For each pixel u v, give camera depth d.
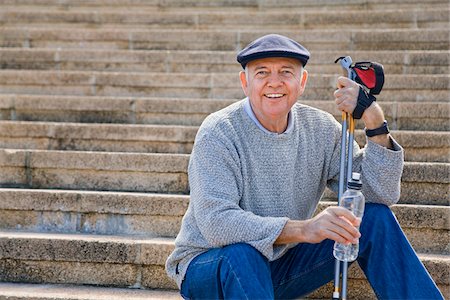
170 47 6.69
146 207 3.76
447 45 6.07
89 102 5.20
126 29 7.52
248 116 2.70
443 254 3.50
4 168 4.37
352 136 2.74
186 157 4.21
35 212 3.85
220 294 2.53
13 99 5.24
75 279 3.46
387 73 5.67
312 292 3.13
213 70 6.07
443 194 3.90
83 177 4.30
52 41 6.86
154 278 3.41
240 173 2.65
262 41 2.66
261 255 2.50
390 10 7.20
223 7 8.03
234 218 2.50
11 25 7.60
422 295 2.55
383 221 2.65
